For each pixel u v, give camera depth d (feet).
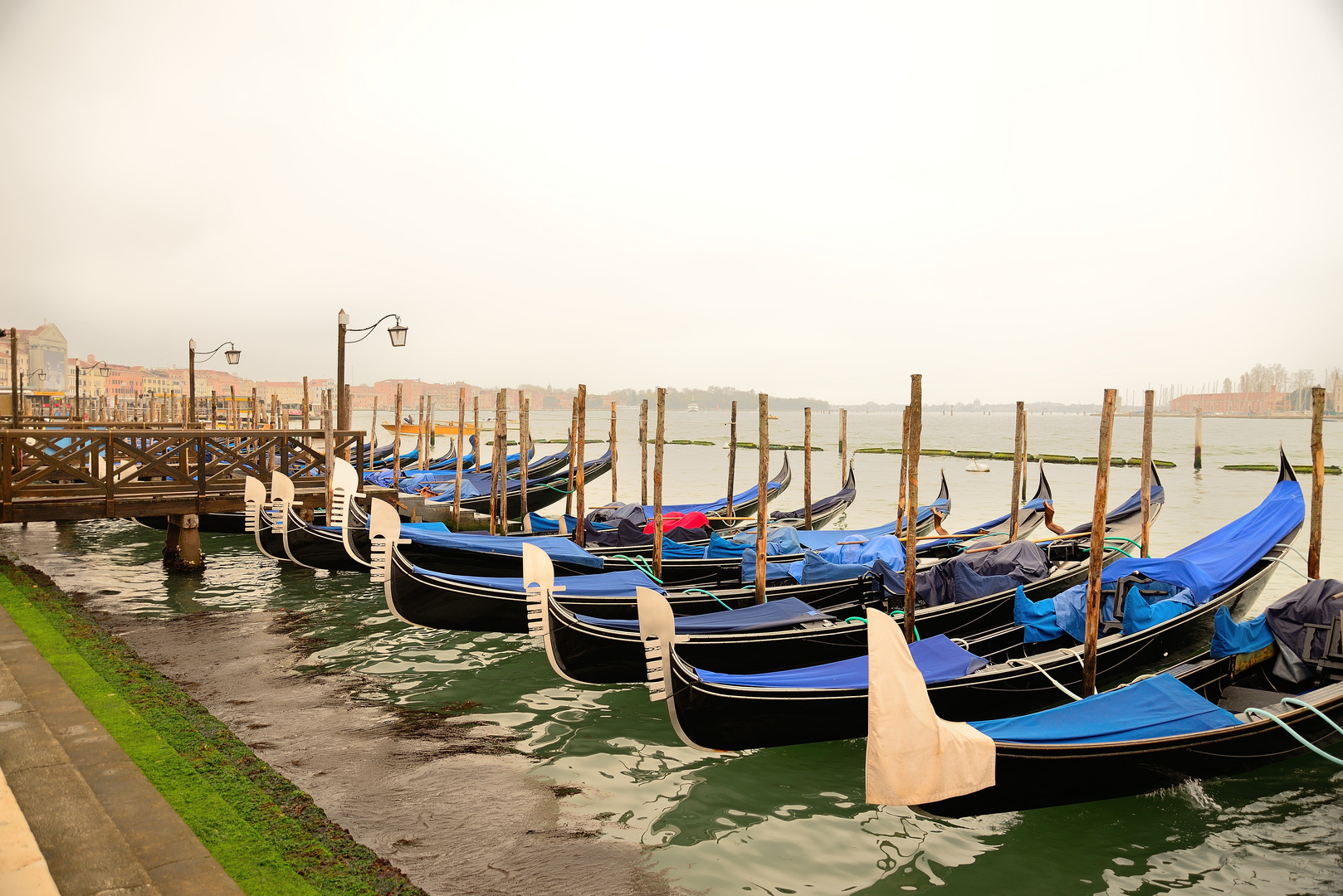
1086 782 20.27
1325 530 65.82
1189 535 68.08
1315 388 33.94
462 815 20.58
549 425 435.94
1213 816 21.63
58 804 15.28
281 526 44.39
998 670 25.18
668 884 17.90
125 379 491.72
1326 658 25.35
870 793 17.99
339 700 28.66
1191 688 24.27
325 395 51.96
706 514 59.21
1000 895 18.06
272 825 17.56
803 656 29.89
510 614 34.96
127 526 67.15
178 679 30.12
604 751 25.02
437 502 59.52
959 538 49.67
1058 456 151.53
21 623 31.27
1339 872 19.10
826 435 328.08
